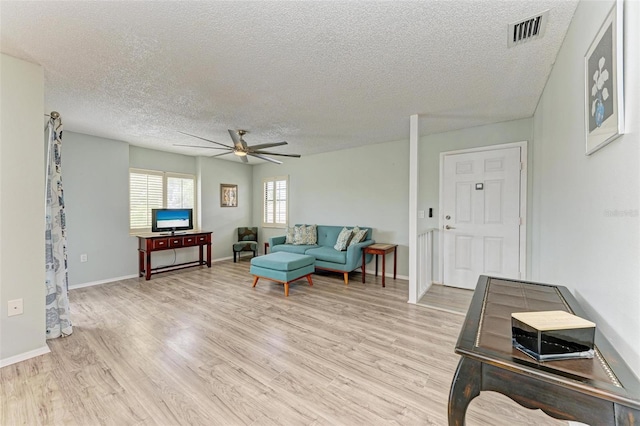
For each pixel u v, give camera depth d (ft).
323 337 8.27
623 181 3.25
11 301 6.89
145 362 6.90
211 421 4.99
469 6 5.09
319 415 5.14
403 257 15.26
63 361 6.93
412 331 8.68
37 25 5.66
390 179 15.67
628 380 2.47
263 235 22.18
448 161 13.44
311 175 19.24
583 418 2.51
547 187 8.34
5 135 6.84
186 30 5.81
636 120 2.95
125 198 15.23
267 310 10.48
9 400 5.50
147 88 8.57
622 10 3.16
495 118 11.50
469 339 3.25
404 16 5.35
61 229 8.48
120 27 5.72
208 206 19.74
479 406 5.48
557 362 2.77
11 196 6.93
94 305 11.00
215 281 14.67
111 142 14.65
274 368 6.66
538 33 5.90
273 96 9.20
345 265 14.24
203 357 7.14
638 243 2.94
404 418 5.06
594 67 4.08
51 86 8.43
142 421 4.98
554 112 7.24
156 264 17.10
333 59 6.94
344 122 11.98
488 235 12.50
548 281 8.32
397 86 8.47
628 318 3.16
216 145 15.88
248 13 5.27
